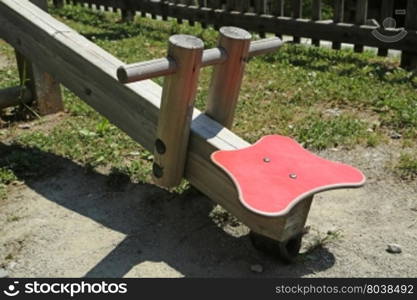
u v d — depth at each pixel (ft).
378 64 20.83
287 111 15.70
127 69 8.25
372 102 16.19
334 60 21.38
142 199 11.23
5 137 14.17
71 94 17.01
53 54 12.23
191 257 9.55
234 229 10.30
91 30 27.20
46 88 15.30
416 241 9.96
